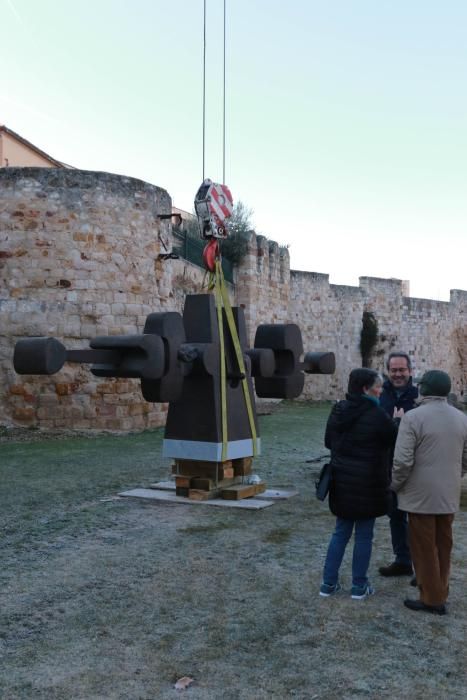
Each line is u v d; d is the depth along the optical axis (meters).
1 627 4.23
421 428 4.39
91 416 13.86
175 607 4.56
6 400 13.59
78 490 8.32
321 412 21.45
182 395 7.76
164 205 15.45
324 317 28.62
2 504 7.57
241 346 8.03
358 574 4.69
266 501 7.72
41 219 13.74
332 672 3.65
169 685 3.52
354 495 4.59
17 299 13.63
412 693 3.44
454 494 4.44
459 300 36.41
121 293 14.25
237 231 23.09
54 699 3.37
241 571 5.29
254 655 3.85
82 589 4.90
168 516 7.08
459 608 4.56
